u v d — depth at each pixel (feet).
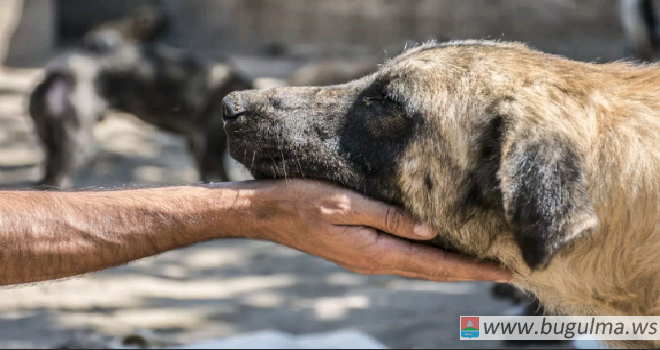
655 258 10.84
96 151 36.55
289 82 34.19
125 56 29.60
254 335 16.76
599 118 10.76
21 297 20.44
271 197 11.05
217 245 26.40
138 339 16.81
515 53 11.39
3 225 10.70
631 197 10.65
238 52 70.03
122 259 11.07
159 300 20.72
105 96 29.40
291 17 71.82
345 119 11.46
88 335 17.24
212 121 30.27
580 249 10.83
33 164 34.35
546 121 10.20
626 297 11.19
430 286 22.25
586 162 10.35
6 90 48.75
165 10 68.80
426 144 11.05
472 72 11.07
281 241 11.42
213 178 30.86
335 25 71.97
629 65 12.03
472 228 11.04
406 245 11.26
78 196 11.21
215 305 20.47
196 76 29.99
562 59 11.72
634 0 40.88
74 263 10.95
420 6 71.20
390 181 11.18
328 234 11.12
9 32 57.31
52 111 28.14
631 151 10.66
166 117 30.37
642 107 10.96
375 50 65.92
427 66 11.25
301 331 18.54
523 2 70.28
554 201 9.36
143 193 11.26
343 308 20.27
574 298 11.46
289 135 11.48
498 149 10.60
